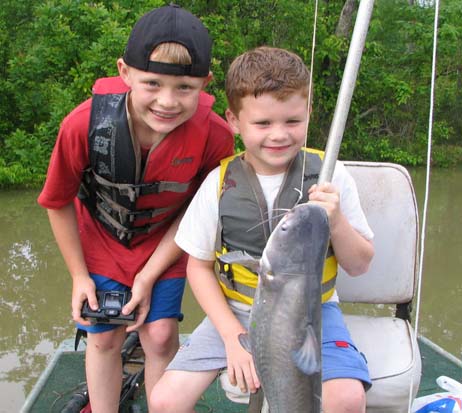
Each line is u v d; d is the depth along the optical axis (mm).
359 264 1952
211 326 2121
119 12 10672
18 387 3584
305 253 1345
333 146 1555
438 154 15094
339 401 1804
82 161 2180
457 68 15688
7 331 4438
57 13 10656
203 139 2150
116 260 2338
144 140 2125
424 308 4883
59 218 2320
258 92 1801
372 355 2197
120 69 2076
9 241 6625
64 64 10727
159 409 1924
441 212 8680
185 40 1887
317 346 1342
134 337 2844
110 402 2387
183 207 2357
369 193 2539
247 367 1827
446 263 6074
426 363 3170
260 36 13070
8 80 11398
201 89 2053
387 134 15445
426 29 14477
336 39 12758
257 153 1898
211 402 2836
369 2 1490
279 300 1353
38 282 5395
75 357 3180
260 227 1989
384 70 14695
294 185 1989
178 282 2357
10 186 9820
